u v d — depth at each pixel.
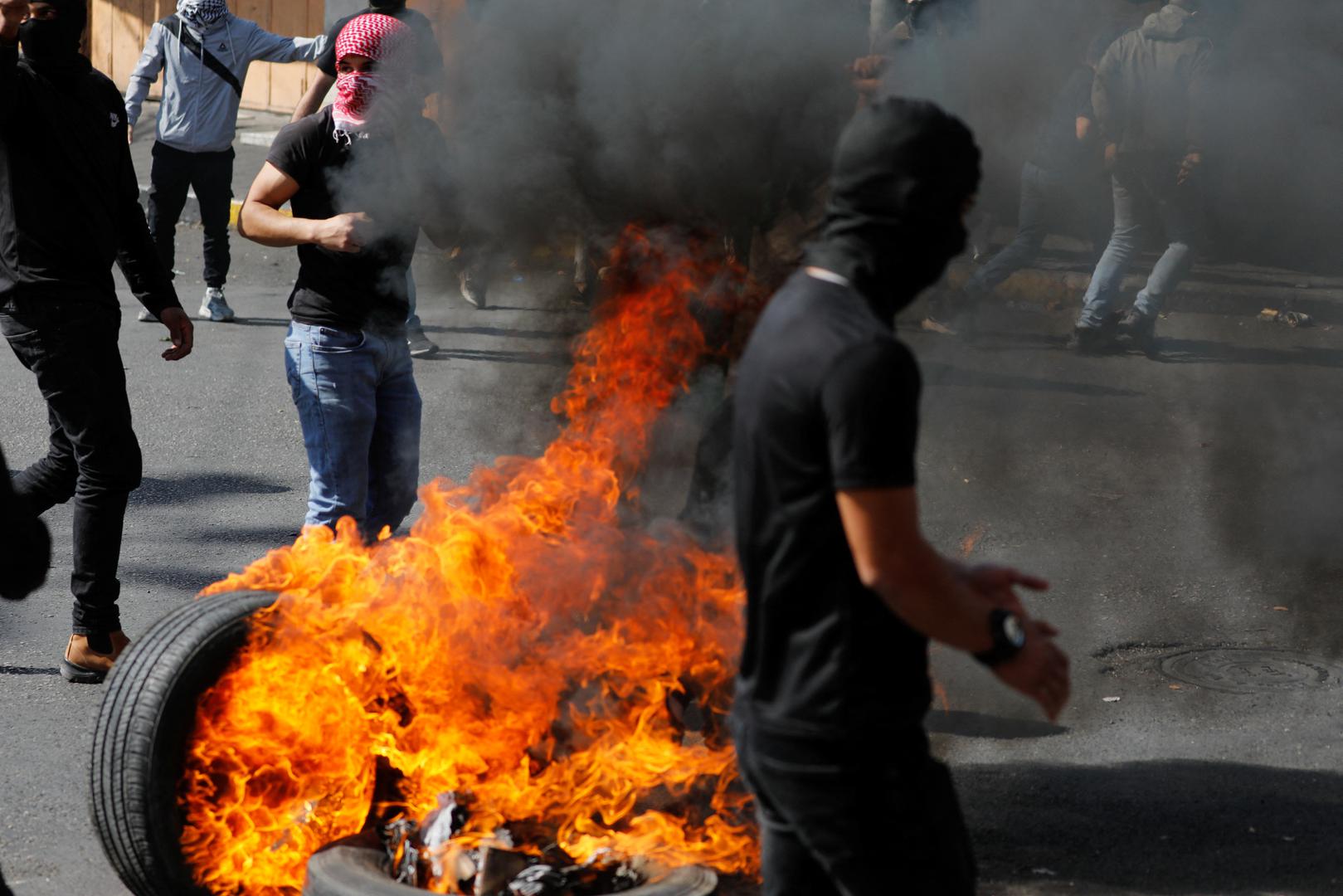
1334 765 5.25
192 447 9.34
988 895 4.27
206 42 12.32
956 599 2.67
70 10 5.39
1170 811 4.84
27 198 5.41
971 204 2.84
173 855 3.80
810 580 2.72
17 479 5.90
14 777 4.95
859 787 2.75
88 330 5.52
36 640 6.20
